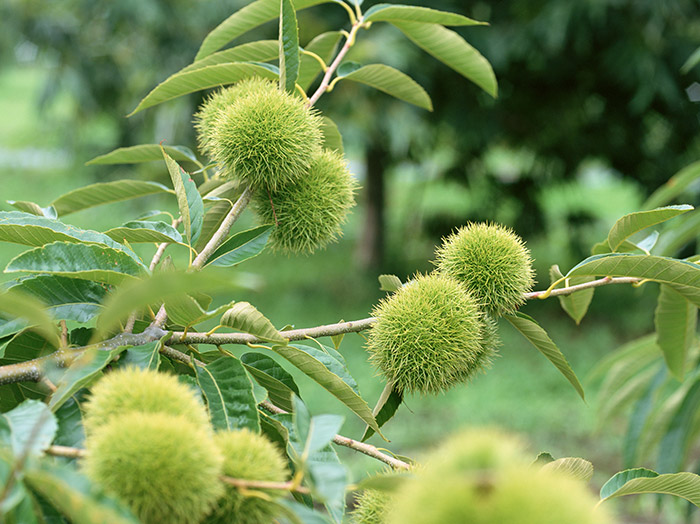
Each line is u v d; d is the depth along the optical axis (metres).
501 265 0.58
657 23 2.33
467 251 0.58
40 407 0.45
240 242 0.56
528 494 0.37
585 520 0.37
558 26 2.30
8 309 0.42
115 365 0.51
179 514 0.42
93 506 0.39
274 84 0.59
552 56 2.54
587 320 2.85
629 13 2.40
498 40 2.44
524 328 0.60
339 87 2.38
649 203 0.93
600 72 2.62
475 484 0.38
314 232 0.59
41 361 0.49
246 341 0.53
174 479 0.42
